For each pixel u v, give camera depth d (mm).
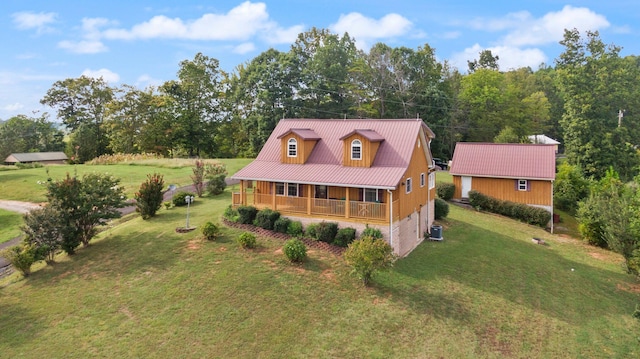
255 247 23547
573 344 17203
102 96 78125
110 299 18938
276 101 62906
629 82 57500
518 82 88875
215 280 20094
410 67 67000
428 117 63688
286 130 29906
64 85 76625
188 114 70938
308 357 15234
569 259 27406
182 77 72250
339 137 27922
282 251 22797
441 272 22328
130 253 23594
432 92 63250
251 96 69938
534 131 78625
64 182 24812
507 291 21031
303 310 17953
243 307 18047
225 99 75062
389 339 16391
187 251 23281
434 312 18375
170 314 17641
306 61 72062
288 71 62969
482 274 22609
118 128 69625
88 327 16938
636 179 32406
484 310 18969
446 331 17125
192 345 15773
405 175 24938
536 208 35375
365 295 19266
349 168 25188
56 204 23875
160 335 16328
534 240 30406
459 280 21594
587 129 54188
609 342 17594
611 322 19281
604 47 54594
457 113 70875
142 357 15133
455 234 29562
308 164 26656
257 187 28016
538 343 17047
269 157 28625
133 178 45719
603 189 38875
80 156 71062
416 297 19422
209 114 74938
